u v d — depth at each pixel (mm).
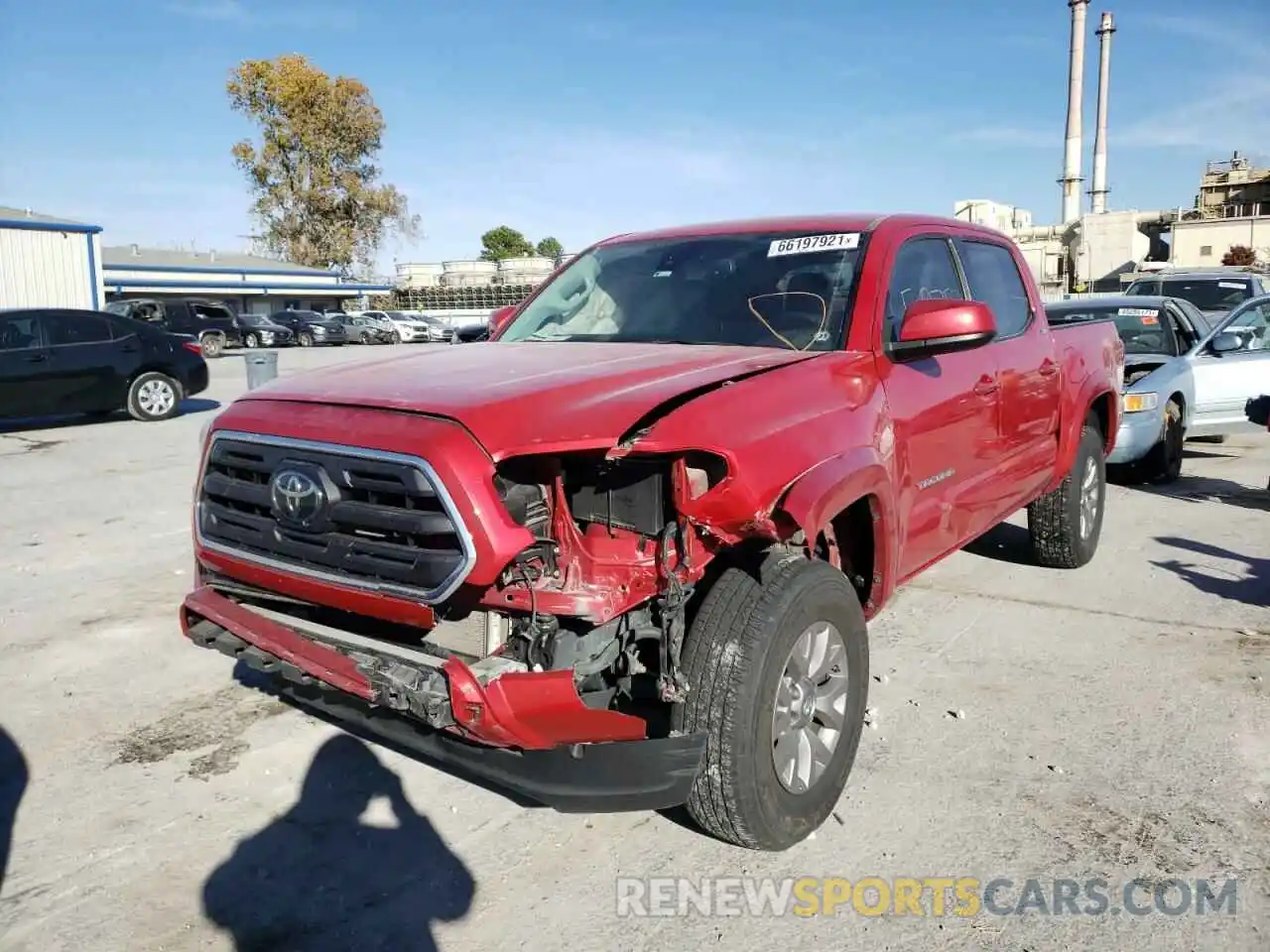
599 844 3338
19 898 3039
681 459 2834
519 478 2895
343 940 2854
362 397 3074
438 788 3693
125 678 4715
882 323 3947
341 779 3756
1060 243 62125
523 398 2908
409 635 3090
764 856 3250
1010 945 2799
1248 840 3279
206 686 4617
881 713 4266
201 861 3240
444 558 2717
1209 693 4410
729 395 3098
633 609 3049
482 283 82250
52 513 8258
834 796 3412
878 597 3771
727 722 2945
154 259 58906
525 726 2691
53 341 13602
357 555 2889
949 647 5035
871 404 3654
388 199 69875
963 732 4078
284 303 61188
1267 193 76688
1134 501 8469
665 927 2898
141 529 7699
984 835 3336
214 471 3367
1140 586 5973
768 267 4285
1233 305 15734
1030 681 4582
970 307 3758
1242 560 6484
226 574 3355
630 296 4410
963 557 6688
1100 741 3982
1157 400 8719
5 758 3936
